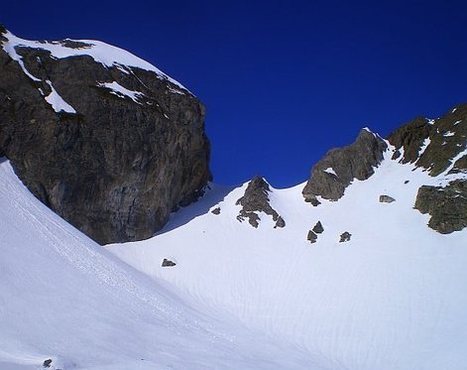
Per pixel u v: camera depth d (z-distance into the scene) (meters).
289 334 32.41
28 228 34.09
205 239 46.16
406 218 42.66
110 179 43.41
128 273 35.81
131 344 25.45
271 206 50.09
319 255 41.12
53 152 41.28
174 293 37.06
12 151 40.25
